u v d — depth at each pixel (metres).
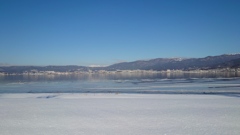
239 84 50.94
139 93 34.09
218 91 36.16
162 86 50.09
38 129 12.27
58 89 46.94
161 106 19.44
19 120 14.55
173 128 12.11
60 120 14.39
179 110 17.39
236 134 10.93
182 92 35.38
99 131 11.70
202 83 56.31
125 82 69.81
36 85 60.66
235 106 18.86
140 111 17.14
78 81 80.31
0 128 12.58
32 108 19.28
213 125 12.60
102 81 78.12
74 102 22.81
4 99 26.42
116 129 12.03
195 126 12.46
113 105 20.33
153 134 11.09
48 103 22.28
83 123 13.47
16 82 76.19
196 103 20.92
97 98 26.33
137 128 12.16
